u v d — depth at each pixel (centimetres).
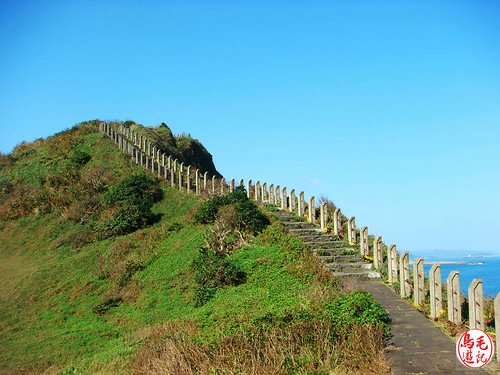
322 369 948
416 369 929
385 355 994
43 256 2808
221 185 2994
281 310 1199
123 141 3900
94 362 1329
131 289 2119
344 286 1445
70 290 2281
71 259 2628
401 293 1389
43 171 3859
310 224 2178
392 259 1534
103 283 2266
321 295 1293
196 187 3055
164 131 5034
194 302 1742
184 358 1039
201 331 1207
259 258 1833
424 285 1409
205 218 2466
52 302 2197
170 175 3416
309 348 1009
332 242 1900
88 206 3162
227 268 1769
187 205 2919
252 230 2114
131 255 2470
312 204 2216
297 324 1064
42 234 3072
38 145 4466
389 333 1102
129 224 2783
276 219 2241
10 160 4200
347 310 1119
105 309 2012
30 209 3384
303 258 1733
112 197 3062
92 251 2647
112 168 3612
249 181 2886
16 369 1571
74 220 3111
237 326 1119
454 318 1152
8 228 3250
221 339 1062
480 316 1035
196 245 2209
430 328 1141
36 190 3578
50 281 2416
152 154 3881
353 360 966
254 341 1027
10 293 2362
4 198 3591
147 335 1433
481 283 1041
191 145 5166
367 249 1792
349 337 1027
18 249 2992
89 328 1856
